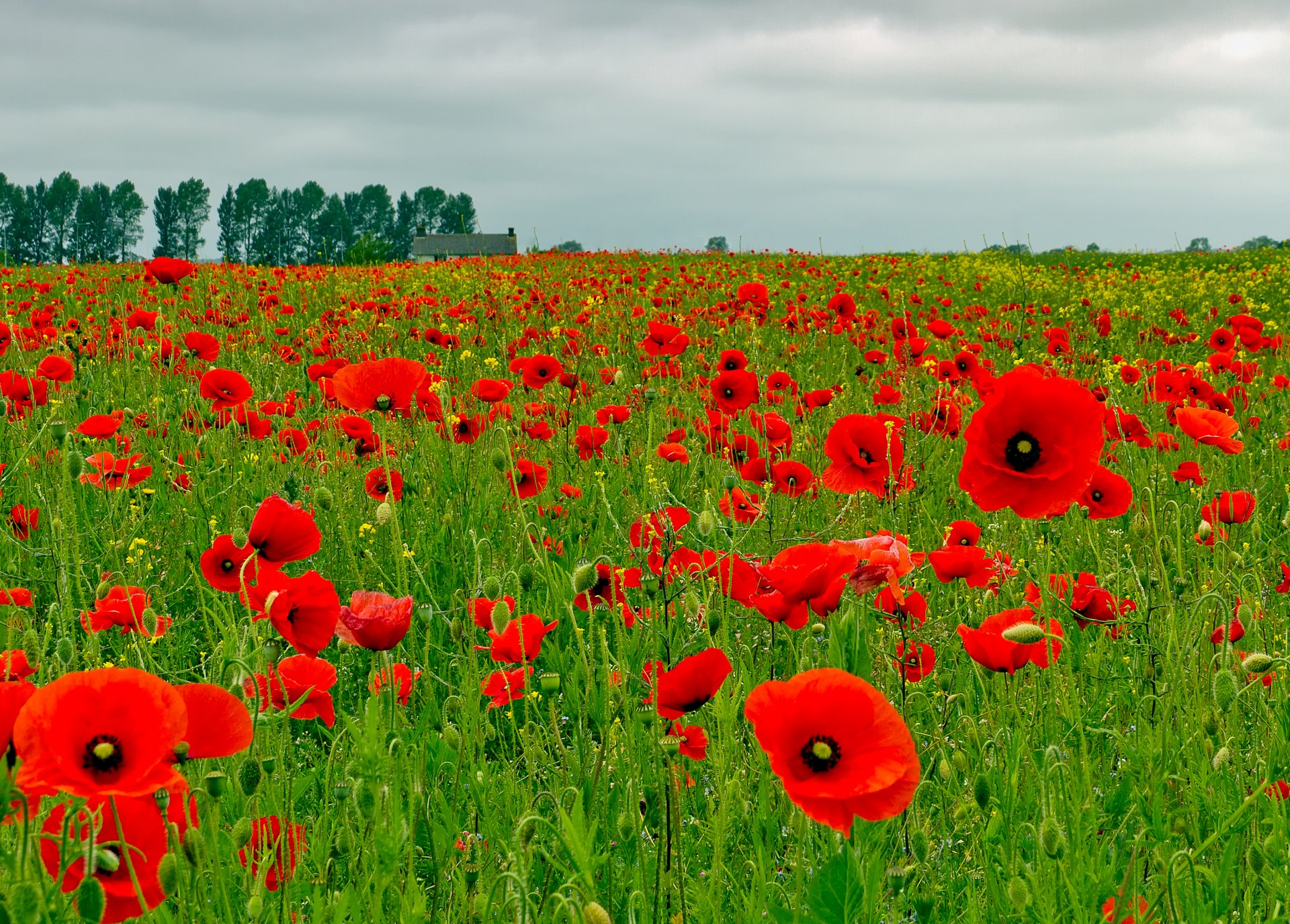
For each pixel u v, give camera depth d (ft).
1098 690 10.89
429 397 18.99
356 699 12.38
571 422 24.04
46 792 4.71
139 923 6.17
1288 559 15.88
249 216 419.74
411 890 6.57
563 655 12.34
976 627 11.93
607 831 8.18
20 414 19.98
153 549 16.01
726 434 18.17
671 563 10.83
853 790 5.49
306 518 8.75
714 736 8.74
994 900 7.55
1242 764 8.97
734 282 72.74
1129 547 12.42
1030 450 7.97
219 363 30.27
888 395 22.90
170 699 4.91
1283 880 7.42
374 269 85.81
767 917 7.35
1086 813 8.05
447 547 16.90
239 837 6.33
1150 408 23.21
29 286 52.95
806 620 8.18
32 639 7.97
